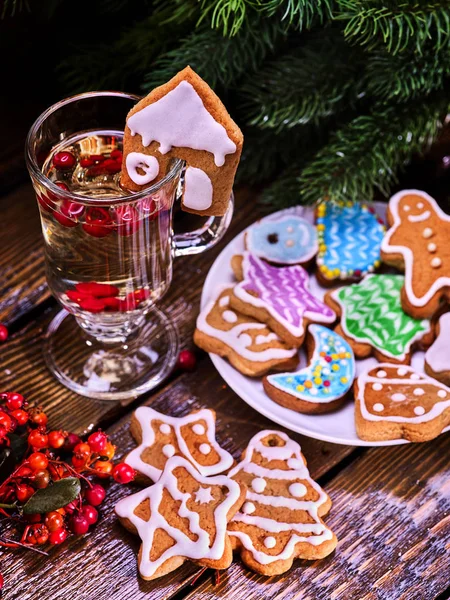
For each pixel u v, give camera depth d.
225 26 0.47
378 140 0.53
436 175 0.61
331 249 0.54
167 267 0.47
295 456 0.47
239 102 0.58
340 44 0.53
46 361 0.52
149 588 0.44
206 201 0.42
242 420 0.50
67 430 0.49
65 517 0.45
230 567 0.45
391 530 0.46
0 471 0.44
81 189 0.45
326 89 0.53
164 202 0.42
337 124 0.57
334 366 0.49
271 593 0.44
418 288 0.51
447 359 0.50
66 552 0.45
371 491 0.48
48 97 0.62
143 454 0.47
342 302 0.52
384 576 0.45
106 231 0.42
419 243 0.53
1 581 0.42
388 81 0.51
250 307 0.51
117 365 0.51
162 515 0.44
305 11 0.50
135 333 0.53
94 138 0.46
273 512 0.45
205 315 0.51
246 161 0.58
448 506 0.47
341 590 0.44
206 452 0.47
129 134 0.41
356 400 0.48
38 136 0.44
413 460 0.49
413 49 0.50
